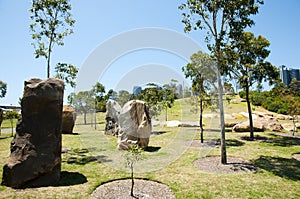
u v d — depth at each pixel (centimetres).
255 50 1262
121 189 580
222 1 787
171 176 679
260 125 1627
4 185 577
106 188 586
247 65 1255
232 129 1684
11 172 572
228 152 995
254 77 1293
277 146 1109
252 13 789
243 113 2514
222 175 684
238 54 1120
